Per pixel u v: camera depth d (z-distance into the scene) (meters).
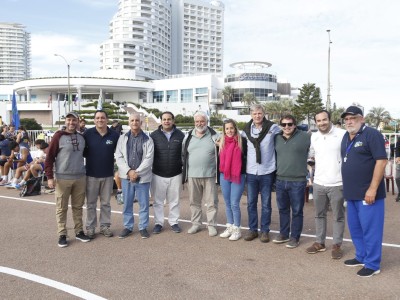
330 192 4.82
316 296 3.71
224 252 5.06
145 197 5.82
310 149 5.63
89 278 4.16
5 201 8.48
